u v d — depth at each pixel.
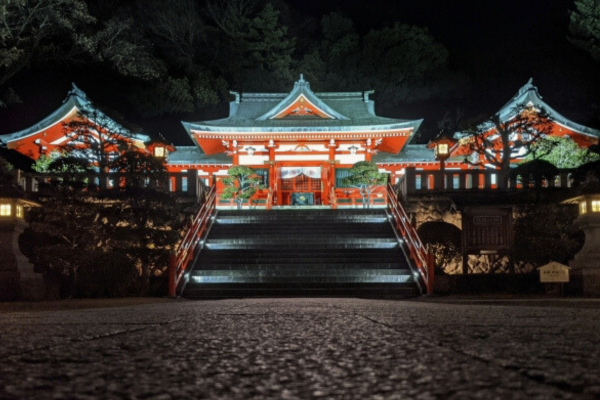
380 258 18.73
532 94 35.56
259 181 33.94
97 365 2.21
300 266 18.12
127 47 45.41
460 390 1.63
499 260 19.05
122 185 19.92
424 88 57.06
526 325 4.06
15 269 14.04
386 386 1.75
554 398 1.48
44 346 2.84
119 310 7.55
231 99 54.50
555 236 17.75
